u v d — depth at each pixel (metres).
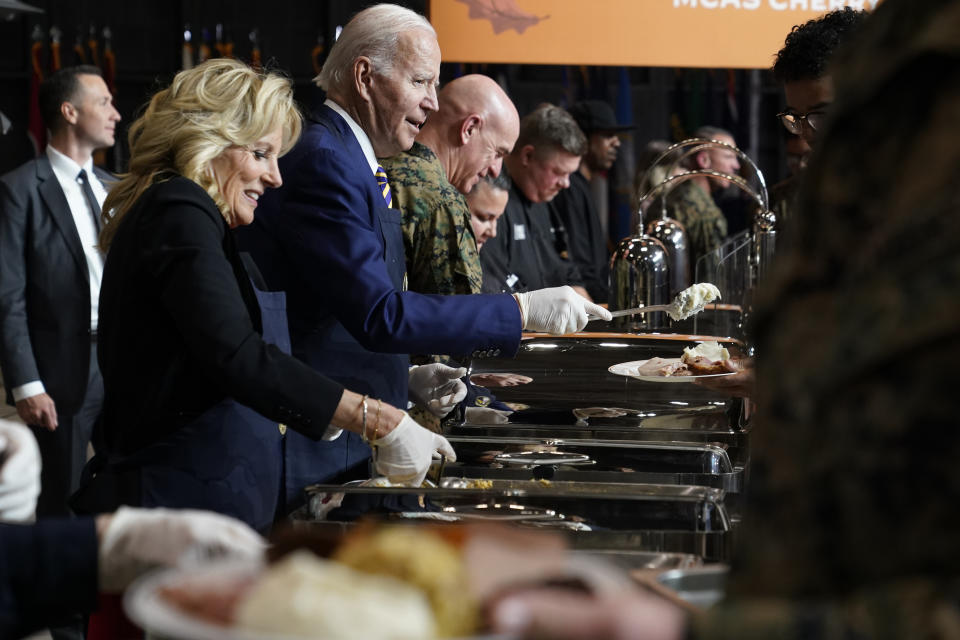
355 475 1.84
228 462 1.51
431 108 2.11
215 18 6.74
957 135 0.50
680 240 2.92
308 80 6.84
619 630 0.48
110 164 6.48
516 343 1.87
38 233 3.43
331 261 1.83
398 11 2.09
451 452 1.62
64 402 3.45
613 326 2.56
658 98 6.88
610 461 1.65
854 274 0.51
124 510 0.85
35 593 0.81
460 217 2.38
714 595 0.92
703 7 2.96
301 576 0.47
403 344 1.82
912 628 0.44
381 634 0.45
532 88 6.82
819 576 0.50
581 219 4.82
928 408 0.47
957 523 0.46
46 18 6.52
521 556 0.52
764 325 0.57
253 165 1.65
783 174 6.94
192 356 1.50
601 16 2.95
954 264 0.47
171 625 0.47
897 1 0.56
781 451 0.52
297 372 1.45
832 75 0.60
